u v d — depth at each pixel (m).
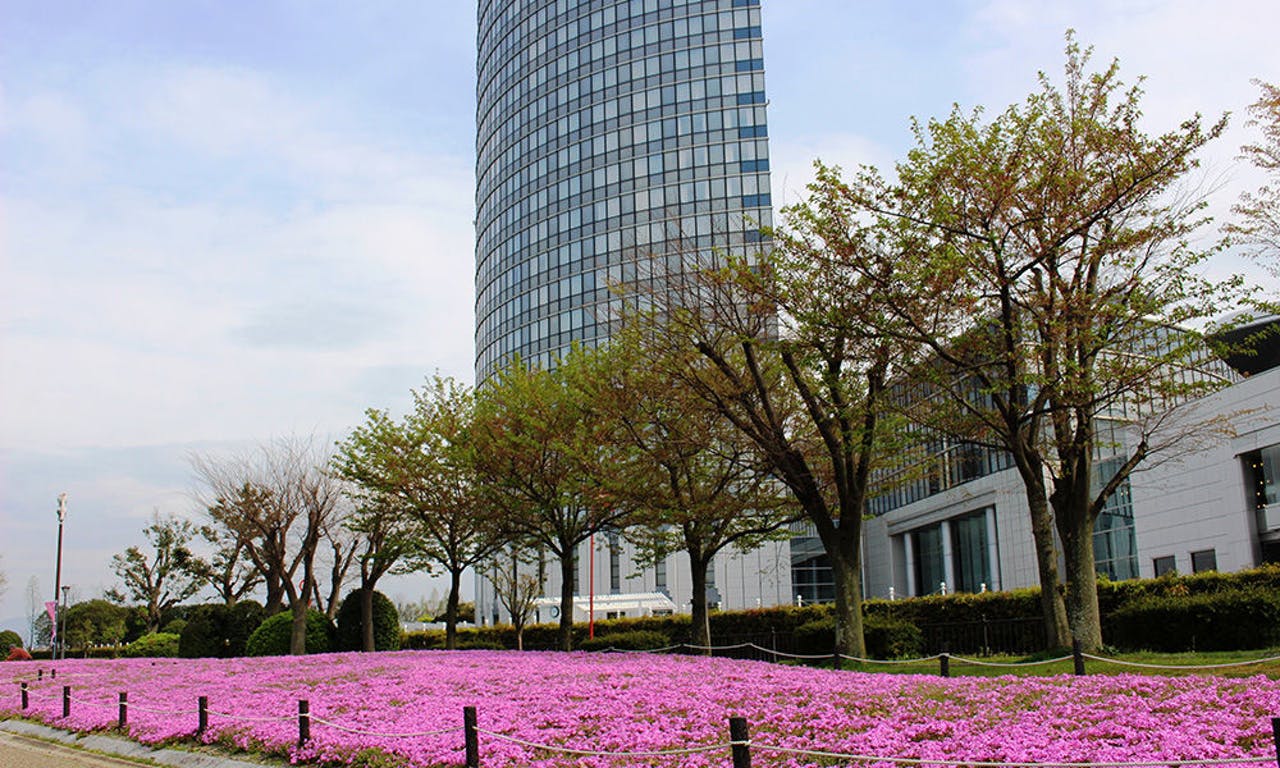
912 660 22.56
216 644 42.03
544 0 101.19
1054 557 21.52
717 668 21.41
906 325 21.59
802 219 22.31
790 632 33.03
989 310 22.12
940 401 27.12
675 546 32.00
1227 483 42.25
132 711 20.56
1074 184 20.25
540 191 96.25
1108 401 21.84
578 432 30.88
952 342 22.17
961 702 14.18
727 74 90.75
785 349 23.41
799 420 28.28
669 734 13.73
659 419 27.62
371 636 39.25
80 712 21.36
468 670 23.67
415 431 37.69
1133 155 20.44
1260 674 14.86
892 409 22.69
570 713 15.75
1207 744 10.45
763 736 13.02
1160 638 20.34
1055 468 23.95
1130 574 50.31
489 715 15.99
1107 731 11.45
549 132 97.12
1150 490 47.97
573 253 91.81
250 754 15.41
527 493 32.91
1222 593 19.67
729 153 88.62
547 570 81.25
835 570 24.17
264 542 42.84
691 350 26.14
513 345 95.06
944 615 28.27
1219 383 21.12
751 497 29.47
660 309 28.66
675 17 93.69
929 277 20.47
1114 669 17.95
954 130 21.05
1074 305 20.23
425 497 37.78
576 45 97.50
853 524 24.20
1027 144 20.92
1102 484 52.34
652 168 90.00
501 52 105.44
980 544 67.81
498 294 99.31
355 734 15.09
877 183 21.56
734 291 25.08
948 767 10.80
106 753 17.36
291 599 38.69
